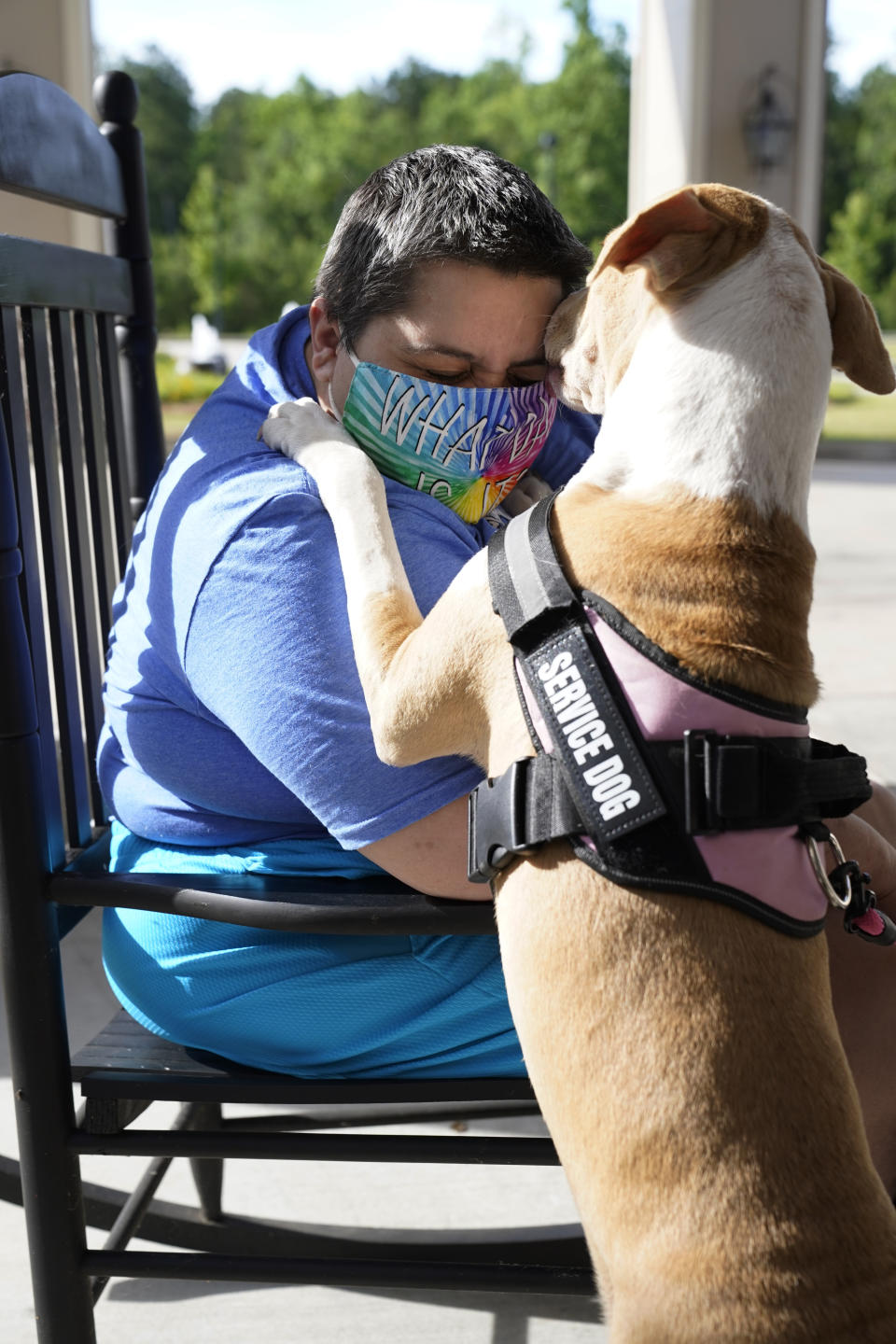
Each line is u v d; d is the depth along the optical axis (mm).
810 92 8570
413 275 1527
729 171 8602
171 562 1549
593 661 1254
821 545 7785
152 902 1457
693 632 1265
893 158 27734
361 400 1610
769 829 1226
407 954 1511
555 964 1230
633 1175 1139
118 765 1707
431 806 1405
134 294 2199
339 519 1486
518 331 1573
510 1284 1452
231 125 40250
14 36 5551
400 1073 1522
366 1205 2162
